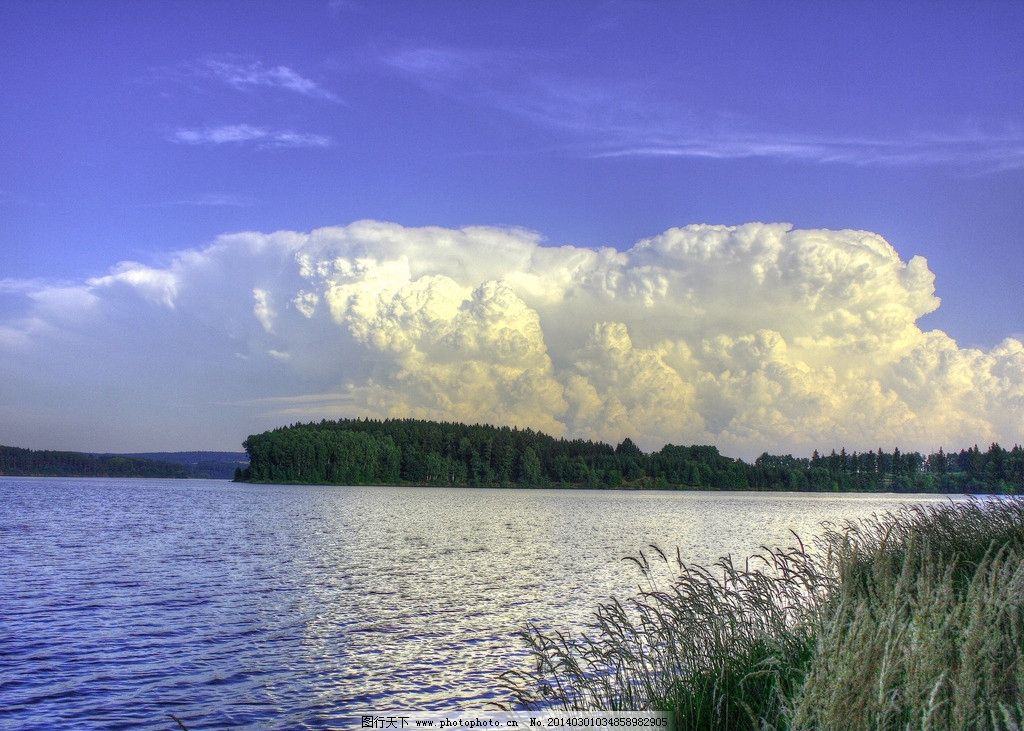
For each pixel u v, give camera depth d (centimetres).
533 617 2933
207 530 7662
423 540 6750
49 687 2027
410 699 1911
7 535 6662
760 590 1072
